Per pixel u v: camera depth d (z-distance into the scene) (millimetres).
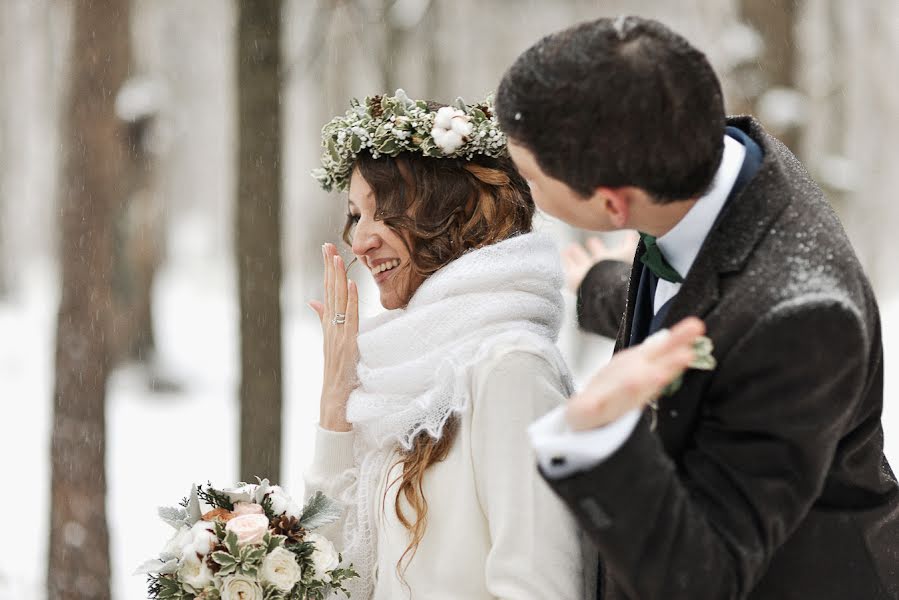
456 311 1807
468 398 1748
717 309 1424
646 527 1276
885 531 1613
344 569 1858
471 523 1754
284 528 1848
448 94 11789
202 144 24828
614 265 2395
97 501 3918
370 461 1948
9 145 20141
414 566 1789
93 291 3902
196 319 17703
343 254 6129
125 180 10617
